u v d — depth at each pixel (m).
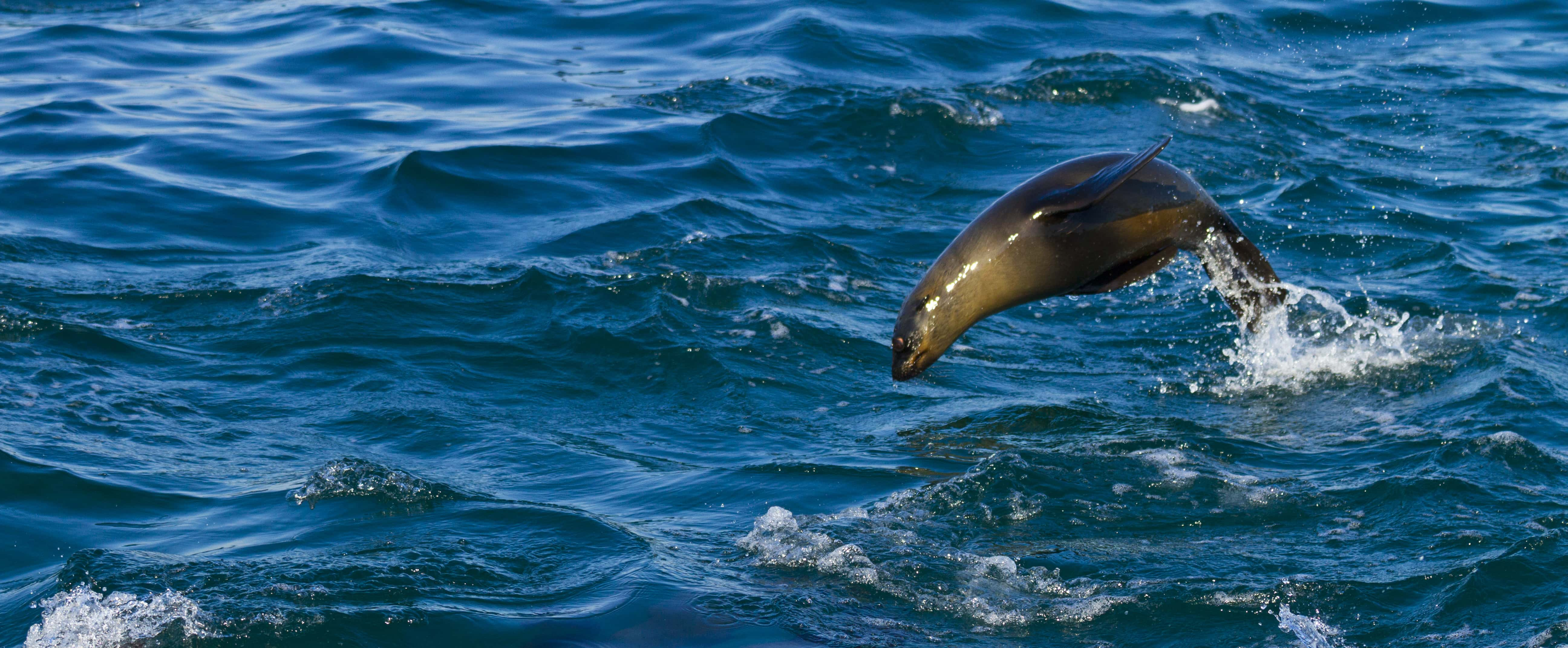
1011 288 29.55
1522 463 30.50
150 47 75.69
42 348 37.53
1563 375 37.06
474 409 35.28
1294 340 40.72
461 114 63.78
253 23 81.12
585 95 67.00
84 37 77.12
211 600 24.23
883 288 46.09
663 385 37.34
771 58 72.00
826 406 36.19
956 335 30.05
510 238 49.03
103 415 33.56
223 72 70.88
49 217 49.09
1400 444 32.12
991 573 25.92
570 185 54.34
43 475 29.69
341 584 25.02
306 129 61.19
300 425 33.88
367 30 77.38
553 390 36.81
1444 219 52.09
